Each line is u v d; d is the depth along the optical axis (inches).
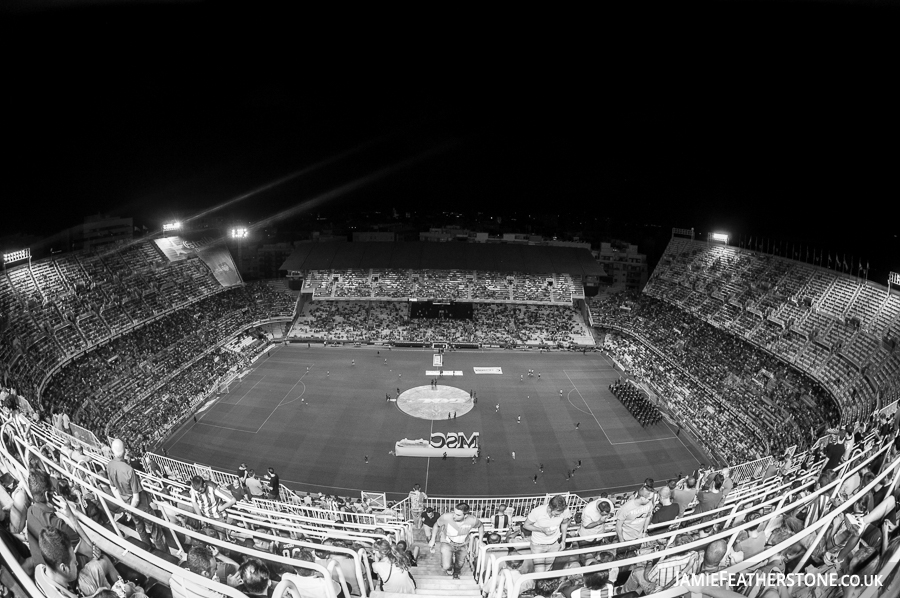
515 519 712.4
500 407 2452.0
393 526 639.1
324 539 552.1
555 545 422.0
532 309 3727.9
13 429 595.5
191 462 1919.3
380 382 2743.6
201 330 3021.7
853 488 456.1
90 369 2308.1
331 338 3388.3
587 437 2166.6
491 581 330.0
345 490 1769.2
